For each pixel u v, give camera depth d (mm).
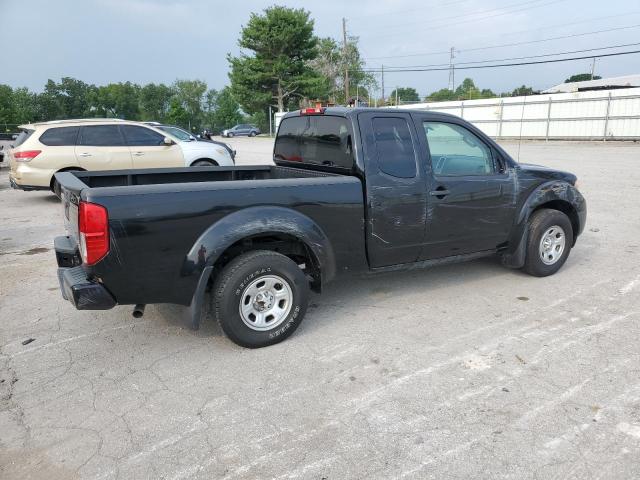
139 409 3221
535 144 27109
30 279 5836
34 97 81500
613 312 4621
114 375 3641
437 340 4121
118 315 4715
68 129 10102
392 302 4961
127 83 93250
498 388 3383
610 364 3662
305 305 4117
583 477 2568
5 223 8938
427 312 4703
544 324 4383
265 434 2955
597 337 4102
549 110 29609
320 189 4062
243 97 53406
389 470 2643
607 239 7246
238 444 2869
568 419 3029
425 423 3025
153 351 4004
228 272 3797
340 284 5500
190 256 3602
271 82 53000
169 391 3424
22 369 3740
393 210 4422
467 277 5668
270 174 5793
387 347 4012
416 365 3717
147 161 10695
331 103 5250
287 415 3133
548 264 5551
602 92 27766
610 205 9711
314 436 2930
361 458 2736
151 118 90375
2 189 13344
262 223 3773
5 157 18656
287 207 3922
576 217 5742
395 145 4449
